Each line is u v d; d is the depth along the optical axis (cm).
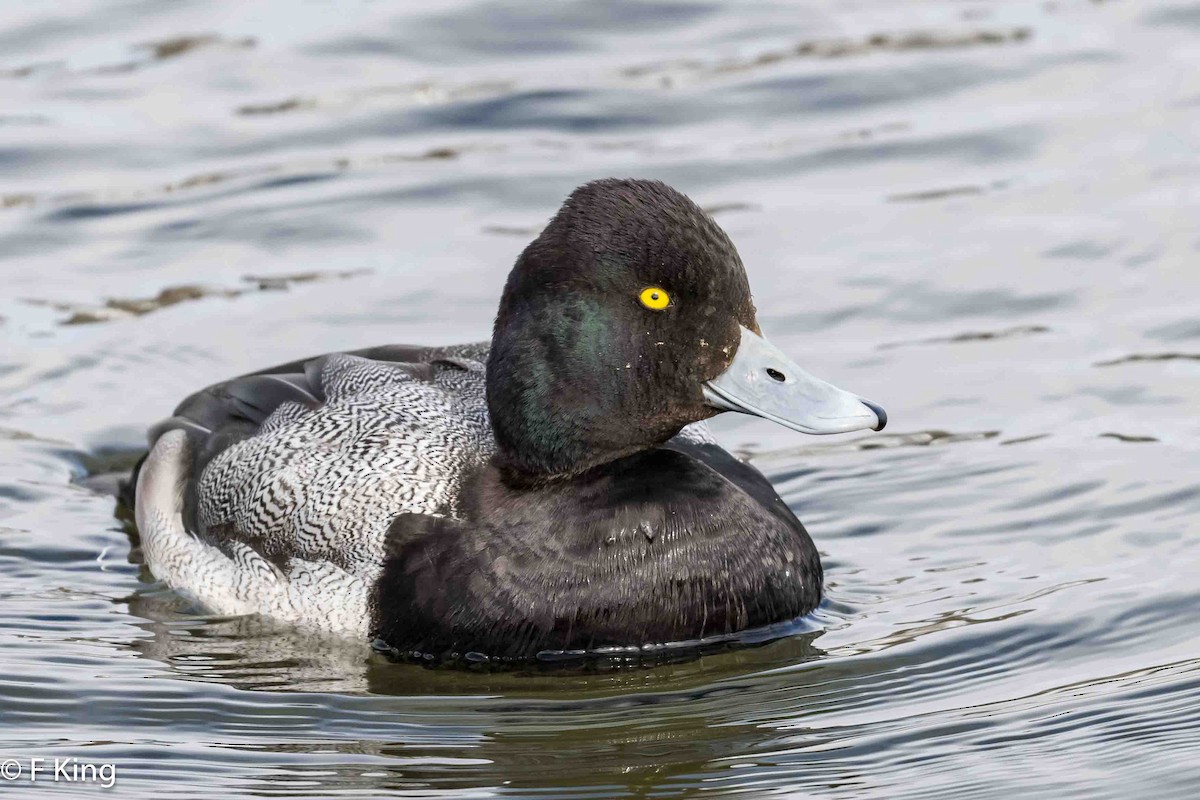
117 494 1202
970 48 1808
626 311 927
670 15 1889
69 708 916
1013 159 1603
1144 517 1084
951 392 1261
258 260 1488
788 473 1188
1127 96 1691
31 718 904
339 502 1011
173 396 1304
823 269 1433
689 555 948
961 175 1581
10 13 1880
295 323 1391
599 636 945
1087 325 1337
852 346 1327
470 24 1864
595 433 948
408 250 1493
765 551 968
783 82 1748
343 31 1852
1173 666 912
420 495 995
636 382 935
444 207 1558
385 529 988
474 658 955
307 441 1055
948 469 1170
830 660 945
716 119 1692
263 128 1677
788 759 843
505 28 1856
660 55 1811
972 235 1474
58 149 1634
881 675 925
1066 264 1420
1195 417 1199
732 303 928
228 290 1444
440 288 1430
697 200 1547
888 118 1684
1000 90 1725
